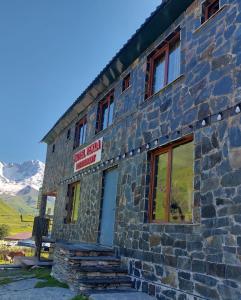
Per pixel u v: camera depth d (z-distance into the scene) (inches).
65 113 662.5
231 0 274.8
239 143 241.8
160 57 388.8
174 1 325.4
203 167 271.7
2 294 293.1
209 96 281.3
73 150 627.8
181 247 279.4
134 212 365.1
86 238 491.2
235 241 229.0
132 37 387.9
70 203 619.8
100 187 475.2
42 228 518.9
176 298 274.1
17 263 506.9
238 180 236.5
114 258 366.6
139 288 322.3
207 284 245.8
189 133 298.7
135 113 403.5
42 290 309.7
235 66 258.8
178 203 306.2
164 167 339.6
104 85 509.7
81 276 317.1
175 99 328.2
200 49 303.1
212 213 253.4
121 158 421.1
